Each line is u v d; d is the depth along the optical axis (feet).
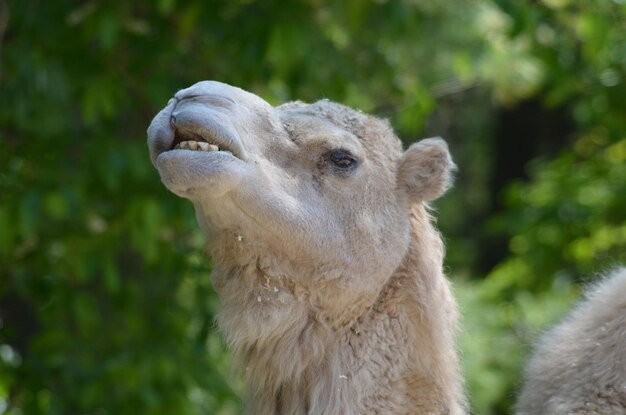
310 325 46.39
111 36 71.51
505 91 99.91
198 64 77.61
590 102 105.29
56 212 69.46
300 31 75.46
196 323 79.25
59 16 74.84
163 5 72.59
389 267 47.78
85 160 73.15
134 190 74.28
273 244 45.50
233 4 77.46
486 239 153.89
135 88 76.79
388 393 46.75
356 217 47.24
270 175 45.29
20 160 75.15
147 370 72.90
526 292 107.65
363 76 87.61
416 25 82.74
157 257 73.87
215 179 42.63
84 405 73.15
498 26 95.55
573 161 116.88
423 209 50.62
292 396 46.75
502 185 159.84
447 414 47.44
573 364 47.44
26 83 71.77
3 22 75.31
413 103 85.61
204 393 78.02
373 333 46.98
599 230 107.76
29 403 74.84
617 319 47.01
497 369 95.55
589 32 84.23
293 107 49.49
